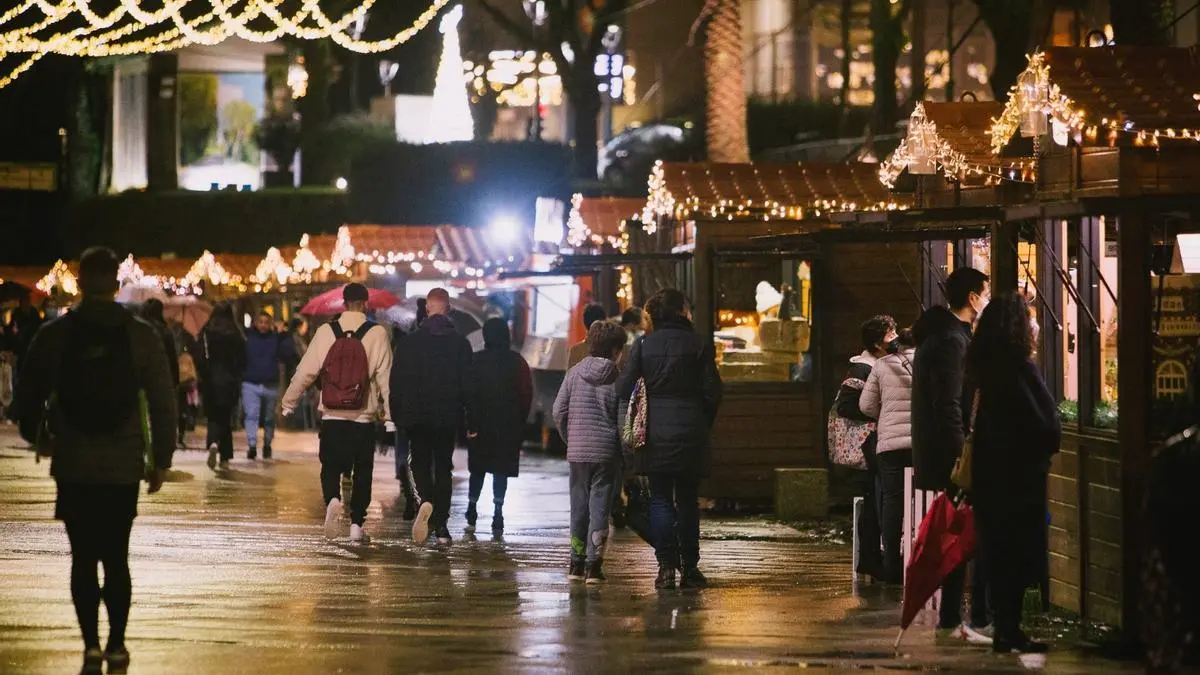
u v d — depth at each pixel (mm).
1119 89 15438
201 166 84250
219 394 34125
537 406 39500
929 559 14430
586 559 19031
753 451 27328
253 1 40062
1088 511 15617
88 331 12797
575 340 37938
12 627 15133
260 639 14750
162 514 25391
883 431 17422
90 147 85062
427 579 18953
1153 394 14531
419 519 21828
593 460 18734
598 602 17312
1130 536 14516
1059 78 15641
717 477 27266
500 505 23891
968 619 16109
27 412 12844
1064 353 16688
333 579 18797
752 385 27375
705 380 18062
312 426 48719
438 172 62938
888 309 27547
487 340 24109
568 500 28625
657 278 31438
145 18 39375
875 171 28656
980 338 14070
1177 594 9070
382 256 45812
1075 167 15984
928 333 15461
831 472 27406
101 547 12875
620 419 18969
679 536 18562
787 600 17500
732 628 15641
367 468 22469
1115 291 15438
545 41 72250
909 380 17422
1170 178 15133
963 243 20641
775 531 24312
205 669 13227
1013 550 13992
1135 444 14453
